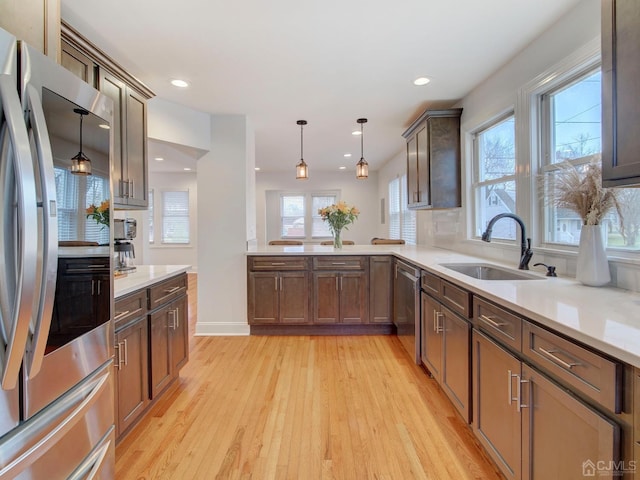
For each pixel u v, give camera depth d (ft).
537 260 7.72
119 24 6.73
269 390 8.25
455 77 9.42
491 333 5.37
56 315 3.43
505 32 7.21
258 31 7.04
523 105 7.96
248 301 12.44
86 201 4.00
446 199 11.35
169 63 8.40
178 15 6.46
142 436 6.47
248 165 12.80
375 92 10.39
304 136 15.61
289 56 8.11
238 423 6.89
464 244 11.41
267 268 12.37
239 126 12.41
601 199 5.54
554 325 3.80
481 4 6.28
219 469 5.60
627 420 2.96
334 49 7.81
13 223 2.80
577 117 6.82
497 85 9.06
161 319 7.52
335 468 5.61
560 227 7.39
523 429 4.42
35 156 3.00
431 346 8.42
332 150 18.76
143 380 6.76
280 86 9.85
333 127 14.11
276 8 6.28
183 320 8.77
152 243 26.86
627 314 4.01
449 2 6.20
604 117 4.25
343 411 7.29
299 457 5.87
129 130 7.82
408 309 10.32
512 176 8.96
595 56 5.96
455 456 5.87
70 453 3.66
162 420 7.00
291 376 9.02
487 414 5.46
